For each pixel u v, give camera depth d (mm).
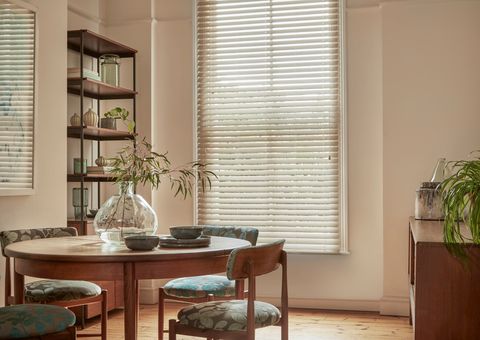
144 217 3244
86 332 4484
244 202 5445
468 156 4930
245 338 2717
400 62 5035
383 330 4578
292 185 5344
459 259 2723
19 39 4070
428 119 4988
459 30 4961
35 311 2748
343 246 5262
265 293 5426
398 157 5027
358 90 5250
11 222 4051
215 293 3684
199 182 5574
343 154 5277
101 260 2770
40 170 4312
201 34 5602
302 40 5367
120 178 3479
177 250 2955
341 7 5281
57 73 4508
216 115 5562
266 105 5426
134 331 2809
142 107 5645
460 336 2719
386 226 5047
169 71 5680
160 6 5703
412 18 5023
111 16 5738
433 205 4355
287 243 5340
